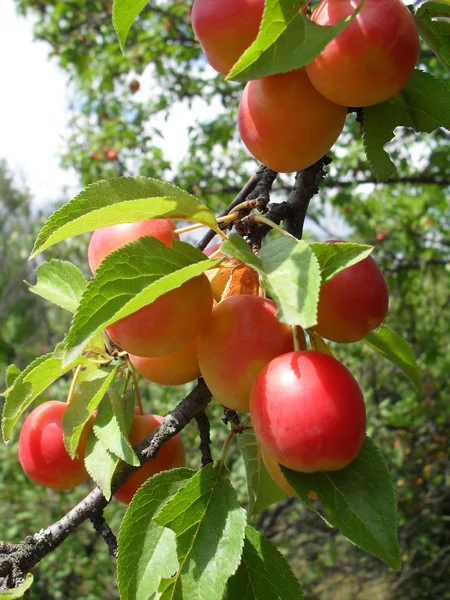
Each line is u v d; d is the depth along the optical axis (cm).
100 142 107
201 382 18
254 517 21
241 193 22
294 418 14
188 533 16
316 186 21
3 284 194
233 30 16
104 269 14
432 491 110
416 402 107
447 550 111
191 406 18
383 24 15
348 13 15
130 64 100
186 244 15
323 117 17
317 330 17
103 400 19
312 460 14
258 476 21
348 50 15
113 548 18
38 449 22
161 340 15
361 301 16
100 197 16
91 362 20
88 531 102
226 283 18
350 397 14
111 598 107
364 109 19
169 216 16
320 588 130
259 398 14
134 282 14
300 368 14
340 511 15
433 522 108
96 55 106
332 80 15
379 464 15
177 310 15
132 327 15
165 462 21
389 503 15
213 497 17
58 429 22
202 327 16
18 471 103
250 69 14
